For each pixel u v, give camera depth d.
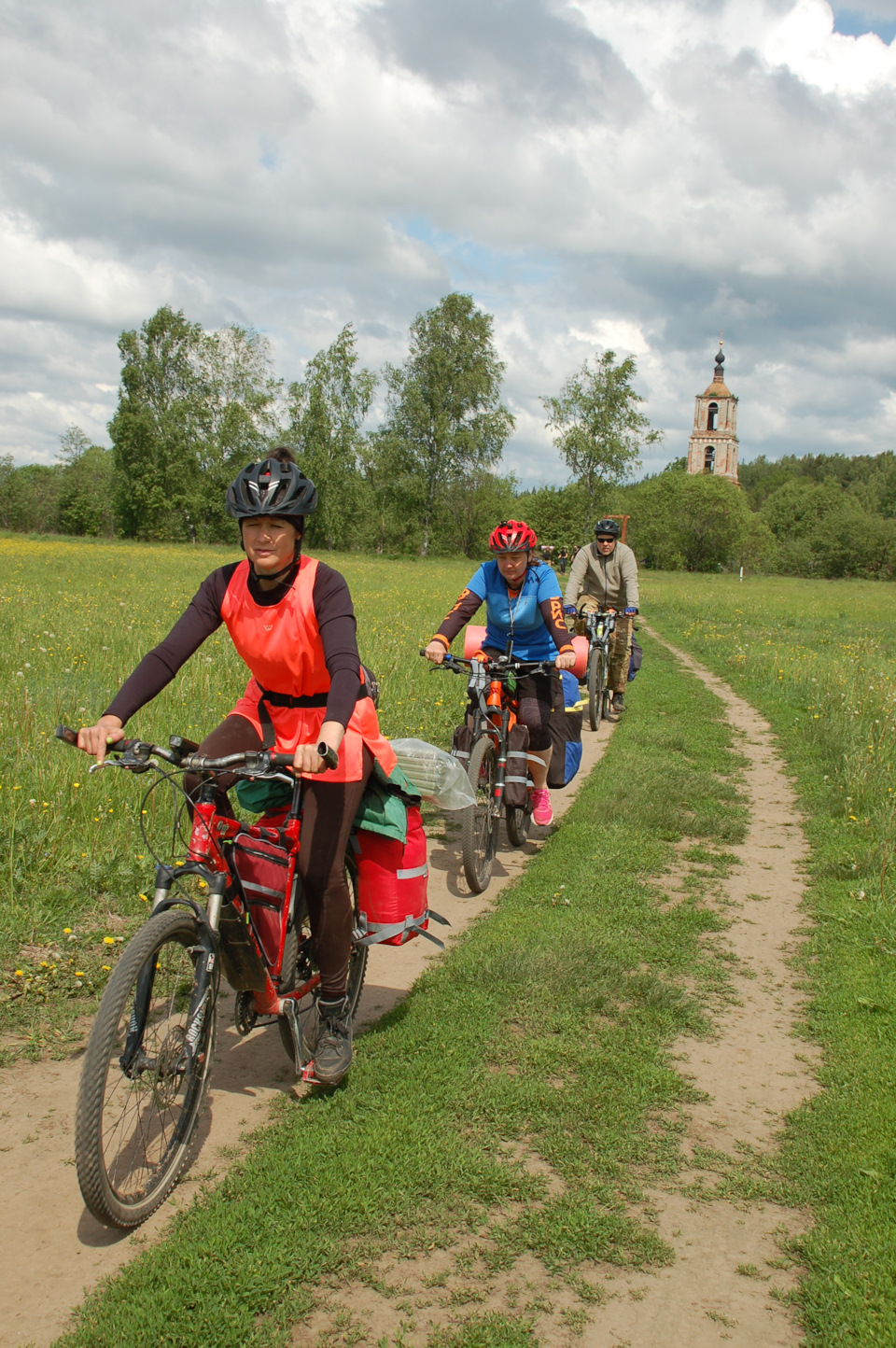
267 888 2.83
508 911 4.76
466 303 57.72
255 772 2.54
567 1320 2.24
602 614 9.91
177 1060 2.64
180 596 17.81
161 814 5.46
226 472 63.50
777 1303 2.32
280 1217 2.51
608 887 5.12
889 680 11.04
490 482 68.44
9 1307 2.24
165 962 2.63
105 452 96.75
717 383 106.38
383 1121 2.93
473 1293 2.31
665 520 80.94
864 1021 3.71
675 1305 2.30
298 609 2.76
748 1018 3.80
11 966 3.87
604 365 59.22
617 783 7.14
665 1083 3.24
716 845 6.04
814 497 103.88
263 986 2.84
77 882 4.59
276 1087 3.21
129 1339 2.13
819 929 4.67
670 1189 2.72
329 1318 2.23
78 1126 2.29
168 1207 2.61
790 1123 3.05
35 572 23.72
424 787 3.53
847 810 6.61
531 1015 3.66
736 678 13.08
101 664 9.23
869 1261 2.42
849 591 44.72
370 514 67.38
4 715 6.73
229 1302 2.24
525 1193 2.65
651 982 3.94
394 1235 2.48
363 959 3.55
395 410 59.19
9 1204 2.60
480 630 5.98
